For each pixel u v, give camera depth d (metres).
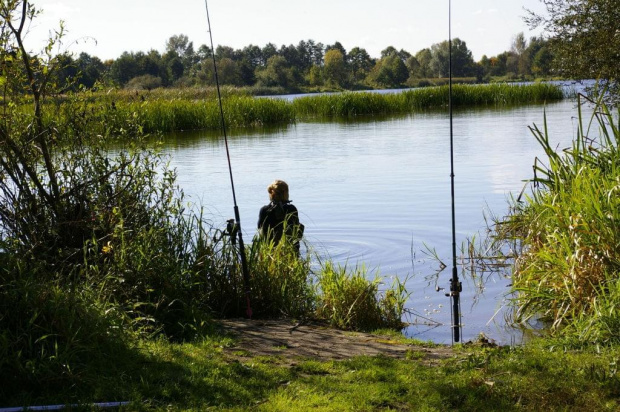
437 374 4.90
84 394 4.23
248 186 14.89
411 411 4.27
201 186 14.94
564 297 6.54
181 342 5.74
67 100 7.09
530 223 8.44
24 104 6.68
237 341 5.82
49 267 6.07
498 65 112.31
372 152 20.75
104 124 7.25
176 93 44.34
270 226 8.55
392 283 8.31
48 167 6.50
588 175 7.70
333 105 42.25
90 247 6.47
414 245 10.06
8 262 5.14
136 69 88.88
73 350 4.57
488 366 4.98
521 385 4.57
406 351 5.61
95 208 6.51
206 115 34.38
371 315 6.93
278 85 112.50
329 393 4.50
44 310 4.73
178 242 7.14
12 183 6.66
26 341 4.55
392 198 13.32
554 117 30.66
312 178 15.98
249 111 36.06
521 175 15.42
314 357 5.41
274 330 6.39
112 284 5.89
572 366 4.88
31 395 4.23
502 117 32.72
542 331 6.48
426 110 42.62
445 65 119.50
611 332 5.44
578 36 14.84
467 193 13.56
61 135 6.92
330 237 10.62
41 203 6.45
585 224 6.60
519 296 7.32
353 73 133.25
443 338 6.45
